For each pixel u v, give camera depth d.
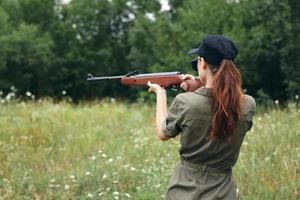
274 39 25.53
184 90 4.02
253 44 26.03
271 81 26.89
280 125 9.02
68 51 44.91
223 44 3.59
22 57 41.50
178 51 33.81
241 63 26.55
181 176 3.70
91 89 43.62
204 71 3.68
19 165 7.89
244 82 26.92
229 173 3.76
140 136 9.97
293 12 25.02
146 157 8.36
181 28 33.12
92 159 7.81
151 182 6.86
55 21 45.16
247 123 3.71
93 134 10.17
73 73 44.44
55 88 43.72
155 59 38.75
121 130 11.12
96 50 45.44
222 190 3.67
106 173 7.29
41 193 6.89
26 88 42.22
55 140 9.62
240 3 28.97
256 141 8.31
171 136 3.70
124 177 7.19
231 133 3.58
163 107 3.95
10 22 43.69
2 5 45.09
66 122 10.91
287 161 7.29
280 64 25.70
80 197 6.66
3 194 6.72
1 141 9.11
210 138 3.59
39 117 10.76
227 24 30.11
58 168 7.84
